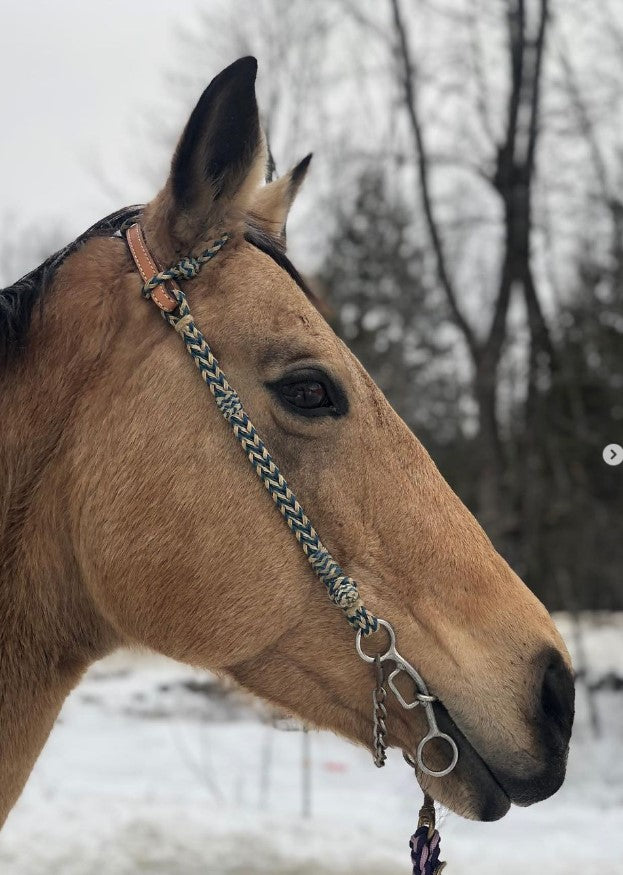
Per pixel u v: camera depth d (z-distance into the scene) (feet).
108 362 8.05
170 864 19.57
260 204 9.04
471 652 7.87
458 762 7.83
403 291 55.16
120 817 22.36
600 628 42.55
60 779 25.91
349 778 27.25
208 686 34.91
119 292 8.18
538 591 45.44
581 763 28.45
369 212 52.31
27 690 8.09
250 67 7.85
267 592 7.83
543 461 47.44
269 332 7.93
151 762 27.96
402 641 7.88
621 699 33.22
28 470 8.07
